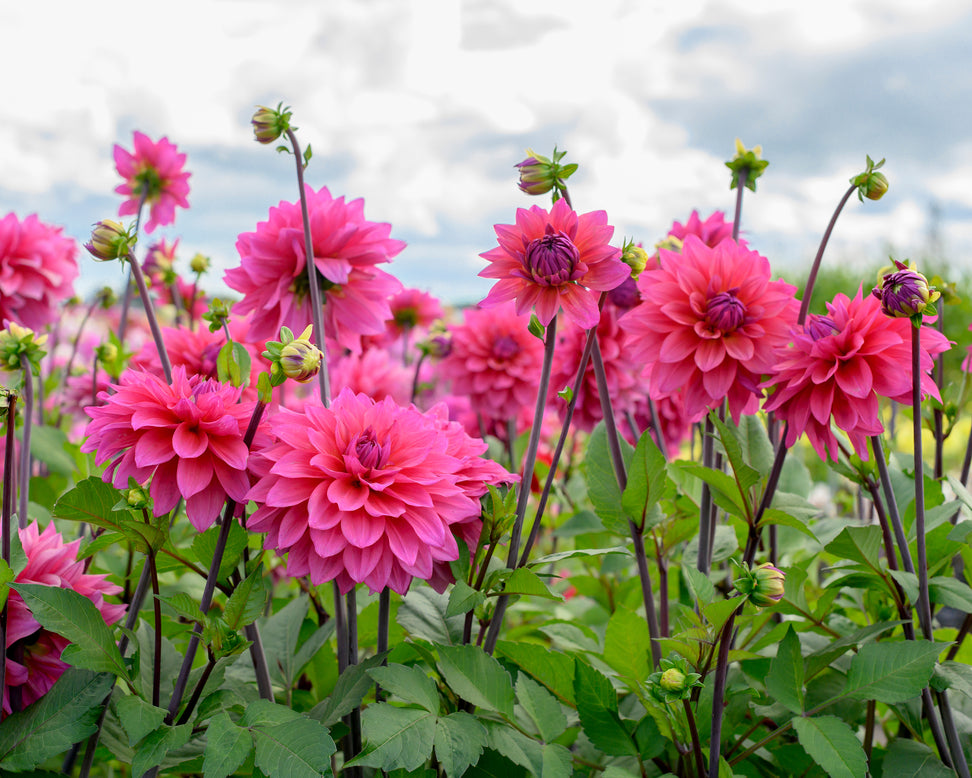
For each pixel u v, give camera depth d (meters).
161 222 1.28
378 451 0.73
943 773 0.78
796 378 0.79
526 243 0.77
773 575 0.69
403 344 1.77
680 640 0.75
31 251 1.23
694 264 0.83
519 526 0.79
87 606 0.71
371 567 0.71
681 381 0.83
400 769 0.73
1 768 0.69
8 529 0.74
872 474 0.85
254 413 0.70
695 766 0.75
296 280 0.93
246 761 0.75
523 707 0.79
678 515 0.98
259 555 0.72
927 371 0.80
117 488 0.71
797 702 0.77
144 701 0.71
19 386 0.75
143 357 1.11
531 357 1.38
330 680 0.91
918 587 0.79
